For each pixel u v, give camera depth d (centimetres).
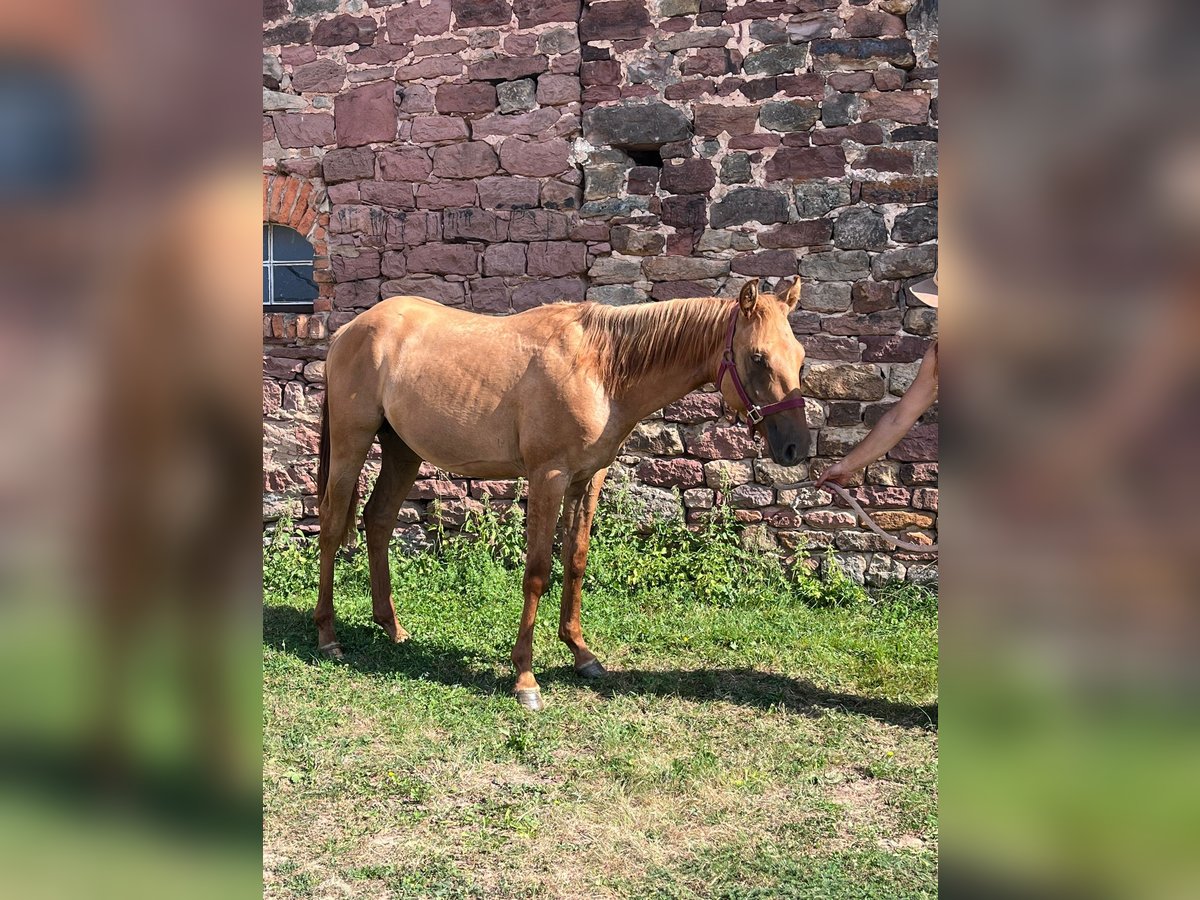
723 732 336
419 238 535
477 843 257
